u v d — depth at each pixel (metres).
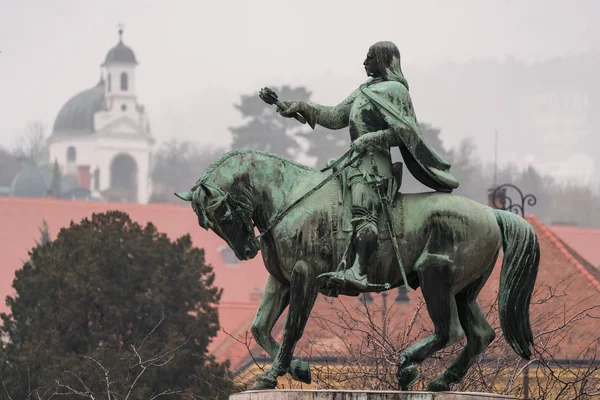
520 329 20.48
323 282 20.09
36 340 62.22
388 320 32.34
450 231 20.19
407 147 20.27
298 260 19.95
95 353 58.19
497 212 20.78
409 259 20.20
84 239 66.19
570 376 34.59
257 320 20.48
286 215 20.11
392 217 20.16
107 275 65.25
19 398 60.56
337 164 20.45
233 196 20.22
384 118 20.33
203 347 64.31
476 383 28.44
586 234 147.38
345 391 19.09
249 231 20.23
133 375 56.78
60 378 56.47
